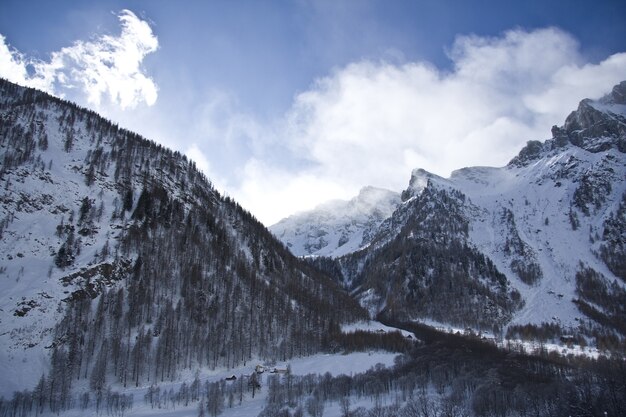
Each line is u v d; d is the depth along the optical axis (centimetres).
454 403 18888
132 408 19350
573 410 18175
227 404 19975
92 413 18675
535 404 18588
